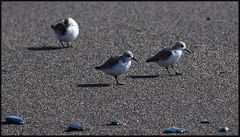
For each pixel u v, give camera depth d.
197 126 14.29
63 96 16.70
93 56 20.48
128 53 17.36
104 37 22.83
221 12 25.66
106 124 14.62
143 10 26.61
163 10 26.44
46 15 26.58
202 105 15.65
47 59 20.33
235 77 17.73
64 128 14.50
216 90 16.72
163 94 16.55
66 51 21.22
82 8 27.44
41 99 16.56
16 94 17.03
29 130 14.48
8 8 28.00
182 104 15.77
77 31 21.77
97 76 18.28
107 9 27.05
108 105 15.89
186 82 17.45
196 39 22.03
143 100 16.16
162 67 18.80
